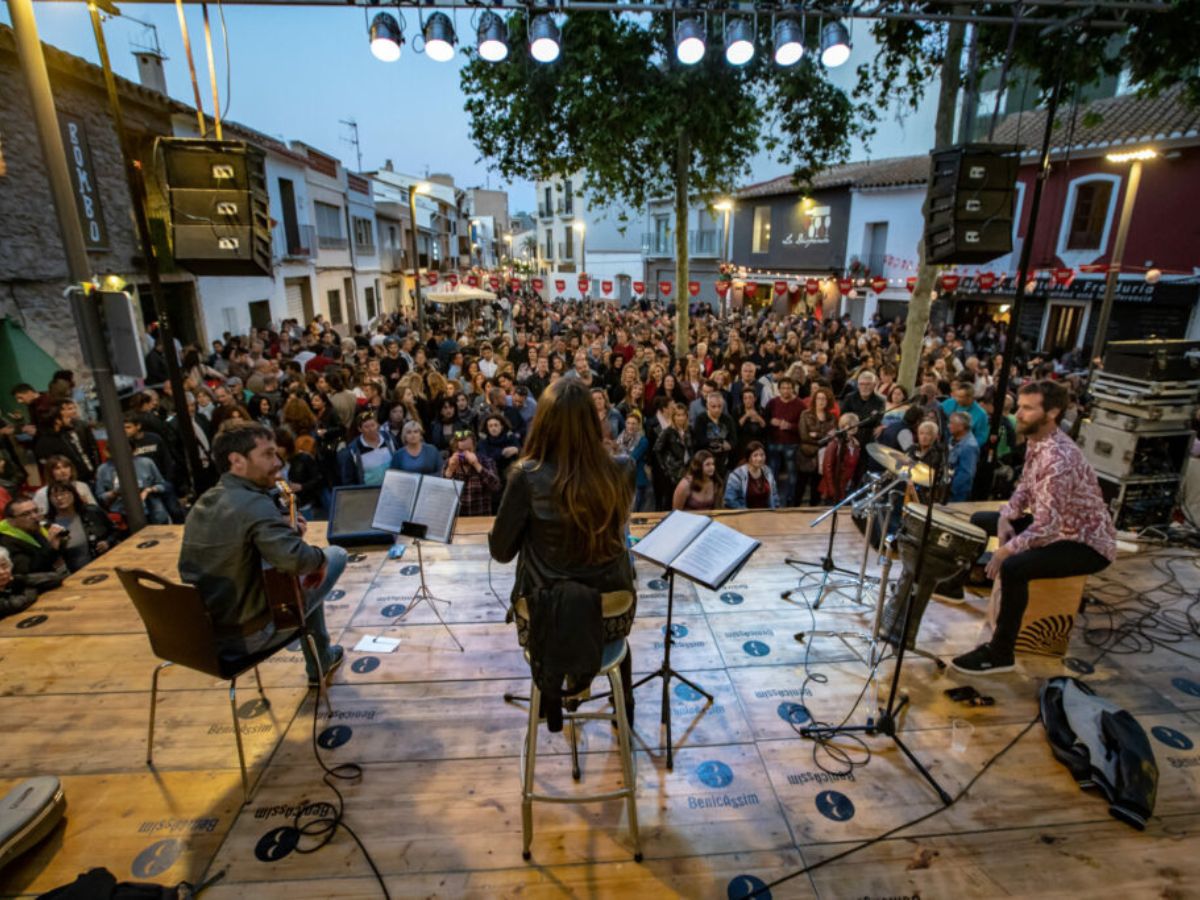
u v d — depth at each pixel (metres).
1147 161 12.11
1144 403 4.11
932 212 4.63
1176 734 2.72
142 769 2.53
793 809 2.35
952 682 3.07
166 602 2.18
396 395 6.99
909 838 2.23
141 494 4.96
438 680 3.06
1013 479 5.94
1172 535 4.42
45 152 3.99
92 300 4.33
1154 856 2.16
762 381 7.80
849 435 4.73
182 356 9.07
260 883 2.07
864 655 3.27
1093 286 13.11
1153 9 4.68
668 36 8.01
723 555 2.36
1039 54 6.79
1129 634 3.44
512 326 19.02
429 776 2.50
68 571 4.31
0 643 3.36
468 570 4.12
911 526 2.87
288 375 8.07
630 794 2.10
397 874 2.10
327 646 3.03
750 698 2.95
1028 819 2.31
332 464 5.71
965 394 5.84
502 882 2.07
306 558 2.33
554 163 9.76
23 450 6.38
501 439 5.66
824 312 20.72
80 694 2.96
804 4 4.68
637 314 18.95
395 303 27.34
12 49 7.65
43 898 1.86
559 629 1.75
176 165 3.92
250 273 4.21
